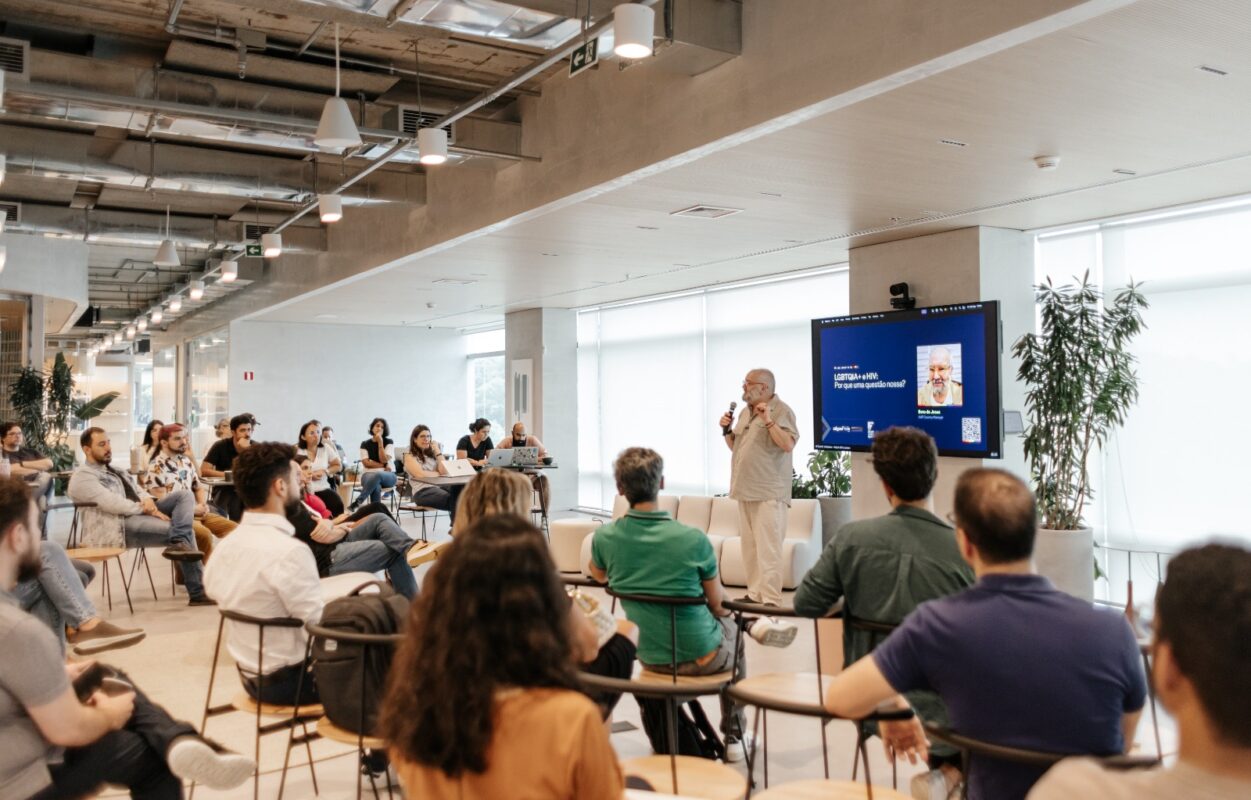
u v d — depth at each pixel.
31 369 11.70
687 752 3.38
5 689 2.21
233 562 3.27
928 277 8.23
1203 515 7.04
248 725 4.35
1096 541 7.68
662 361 12.66
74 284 12.23
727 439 6.87
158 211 10.84
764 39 4.97
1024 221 7.72
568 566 8.20
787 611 2.94
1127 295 6.75
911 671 1.94
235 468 3.40
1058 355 6.71
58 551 4.30
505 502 2.88
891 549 2.70
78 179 7.51
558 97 6.76
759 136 5.25
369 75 6.58
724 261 9.80
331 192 8.05
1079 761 1.11
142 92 6.02
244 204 10.54
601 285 11.66
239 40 5.98
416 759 1.35
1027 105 4.76
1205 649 0.94
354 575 4.52
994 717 1.86
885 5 4.31
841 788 2.36
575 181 6.59
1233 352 6.90
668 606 3.31
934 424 7.95
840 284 10.17
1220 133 5.27
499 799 1.32
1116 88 4.52
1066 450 6.81
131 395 28.33
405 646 1.44
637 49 3.88
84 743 2.35
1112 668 1.84
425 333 18.16
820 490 9.04
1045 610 1.88
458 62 6.56
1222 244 6.97
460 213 8.21
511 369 14.74
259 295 14.64
